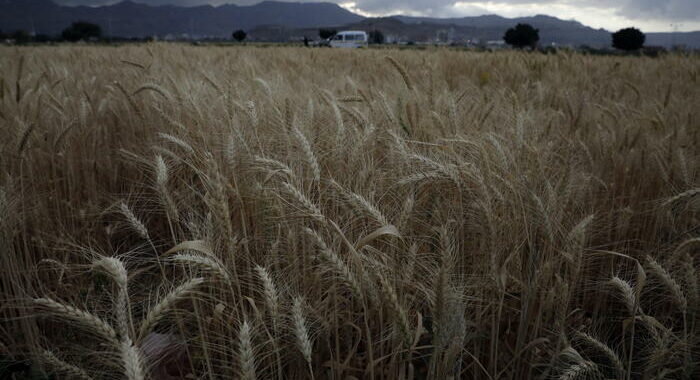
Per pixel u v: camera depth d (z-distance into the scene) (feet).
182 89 16.81
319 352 8.54
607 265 11.31
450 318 6.93
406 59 41.45
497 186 9.46
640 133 14.35
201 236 8.45
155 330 9.18
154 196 12.60
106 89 20.01
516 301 9.87
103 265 5.34
